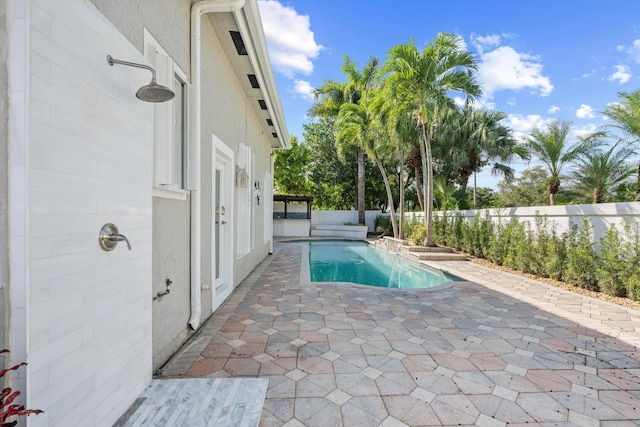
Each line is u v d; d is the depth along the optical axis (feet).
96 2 5.77
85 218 5.04
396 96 30.91
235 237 17.88
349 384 7.63
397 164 54.49
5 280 3.93
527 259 23.11
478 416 6.48
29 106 4.01
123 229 6.11
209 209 12.64
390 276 28.02
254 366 8.46
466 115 47.62
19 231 3.95
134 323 6.55
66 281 4.63
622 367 8.68
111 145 5.72
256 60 15.83
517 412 6.63
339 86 55.16
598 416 6.52
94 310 5.26
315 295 16.24
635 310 14.15
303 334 10.81
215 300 13.33
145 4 7.70
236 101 17.63
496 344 10.18
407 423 6.23
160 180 8.14
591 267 17.76
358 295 16.37
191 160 10.39
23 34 3.97
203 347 9.69
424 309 14.05
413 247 34.09
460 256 31.32
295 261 28.45
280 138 30.86
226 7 10.96
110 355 5.71
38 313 4.14
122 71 6.07
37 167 4.13
